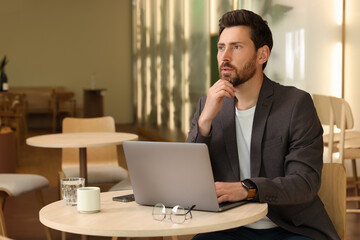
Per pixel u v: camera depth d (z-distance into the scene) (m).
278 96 2.50
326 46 6.58
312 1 6.63
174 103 10.50
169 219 2.01
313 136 2.42
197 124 2.54
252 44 2.43
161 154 2.14
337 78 6.54
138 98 14.52
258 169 2.44
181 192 2.15
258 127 2.45
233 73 2.43
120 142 4.71
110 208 2.22
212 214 2.07
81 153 4.85
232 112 2.53
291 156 2.37
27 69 16.33
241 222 1.99
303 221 2.40
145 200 2.25
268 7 7.14
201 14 8.79
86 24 16.62
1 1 16.08
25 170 8.84
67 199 2.28
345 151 5.29
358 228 5.17
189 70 9.45
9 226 5.43
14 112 9.80
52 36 16.44
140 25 14.09
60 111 15.31
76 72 16.64
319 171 2.36
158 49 11.87
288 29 6.91
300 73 6.80
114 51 16.81
